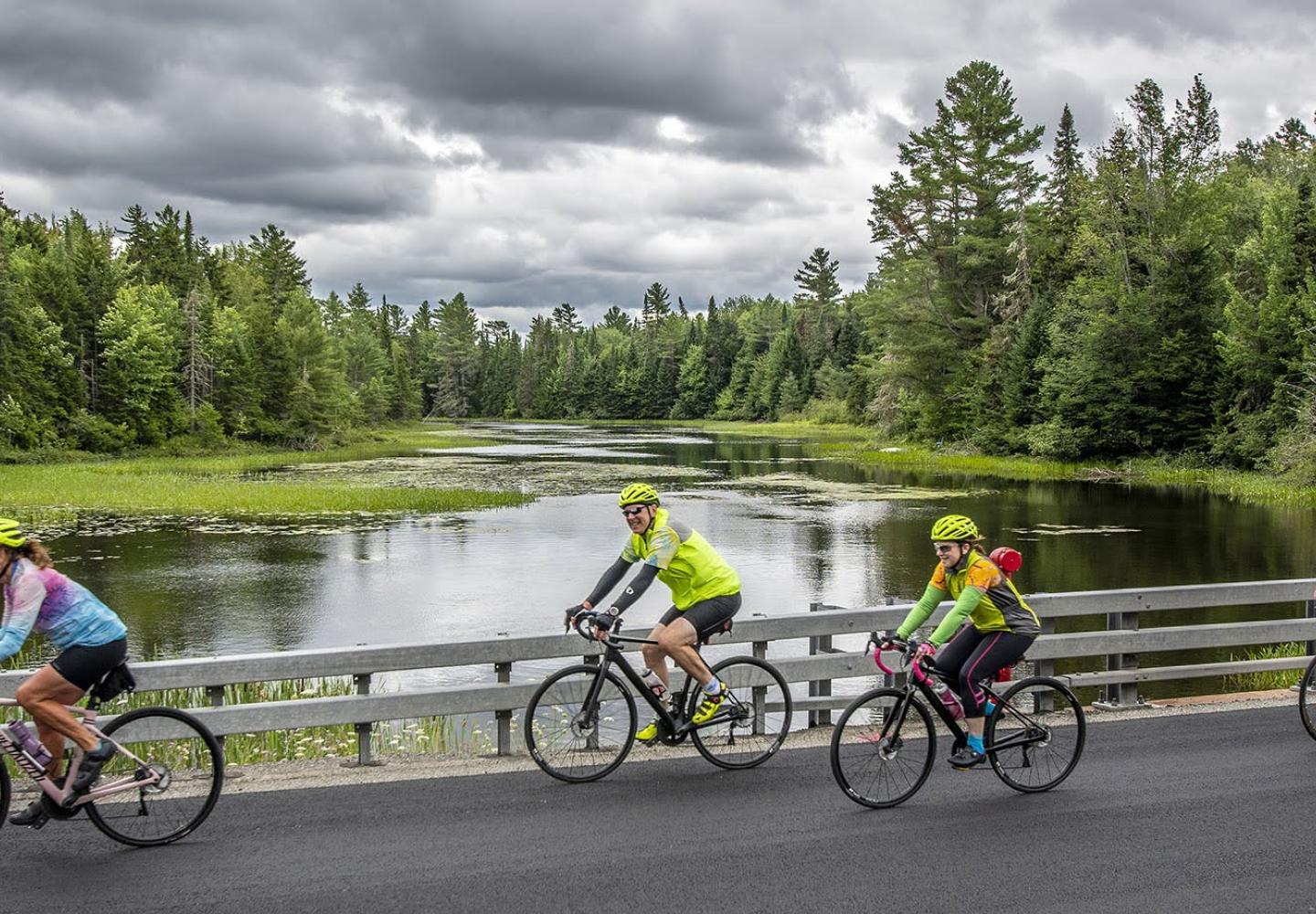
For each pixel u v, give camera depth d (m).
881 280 74.62
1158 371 49.94
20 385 61.12
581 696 6.63
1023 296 63.69
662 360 167.25
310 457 65.88
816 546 24.73
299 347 91.62
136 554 23.84
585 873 5.08
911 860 5.27
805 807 6.10
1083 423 52.81
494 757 7.20
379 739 9.29
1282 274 47.06
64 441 63.03
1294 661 9.12
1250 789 6.42
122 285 83.88
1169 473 46.22
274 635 15.82
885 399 76.06
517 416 178.88
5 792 5.41
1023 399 57.78
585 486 41.81
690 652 6.60
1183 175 54.69
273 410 80.50
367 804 6.12
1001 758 6.34
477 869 5.12
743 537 26.16
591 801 6.20
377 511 32.84
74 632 5.30
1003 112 70.88
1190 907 4.71
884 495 37.84
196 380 74.75
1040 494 38.12
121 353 68.94
